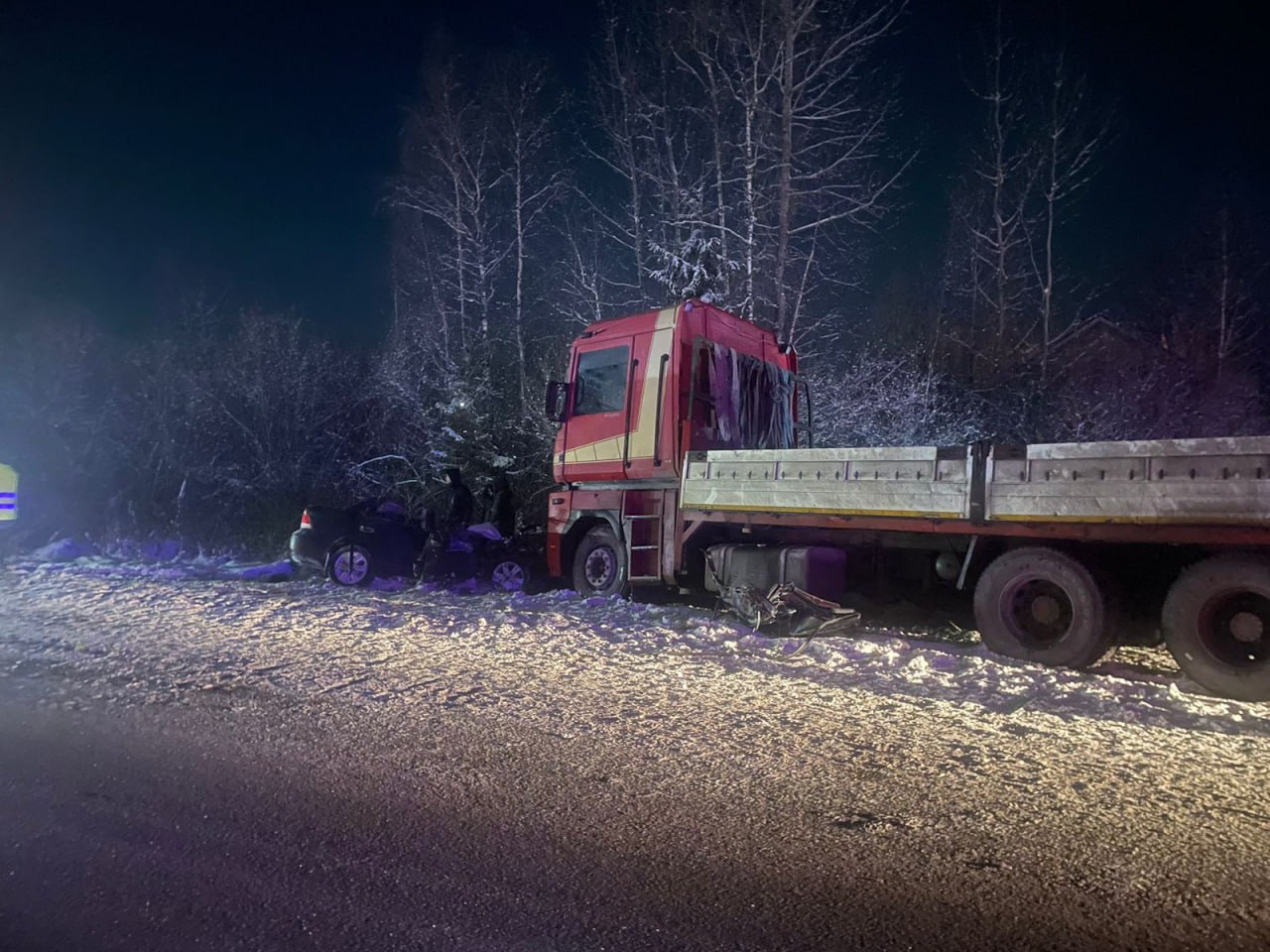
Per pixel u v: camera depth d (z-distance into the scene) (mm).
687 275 17469
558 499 12055
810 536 9789
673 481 10883
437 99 23000
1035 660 7945
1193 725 5996
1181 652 7246
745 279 18328
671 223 19547
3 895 3742
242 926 3500
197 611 10148
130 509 20125
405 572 13984
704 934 3434
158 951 3330
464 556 13625
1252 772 5125
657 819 4484
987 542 8430
